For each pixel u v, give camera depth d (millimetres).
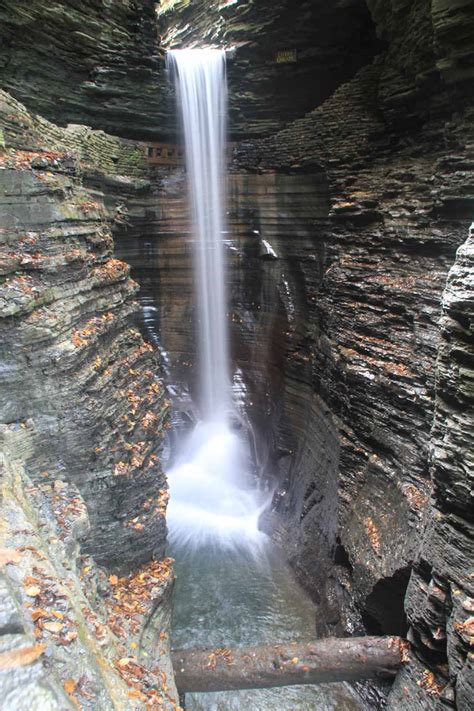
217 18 21000
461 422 7148
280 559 15219
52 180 9031
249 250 20422
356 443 12305
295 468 16641
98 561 8766
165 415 11750
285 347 18391
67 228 9359
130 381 10547
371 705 9852
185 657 8898
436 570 7668
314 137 18156
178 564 14922
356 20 18344
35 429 7715
